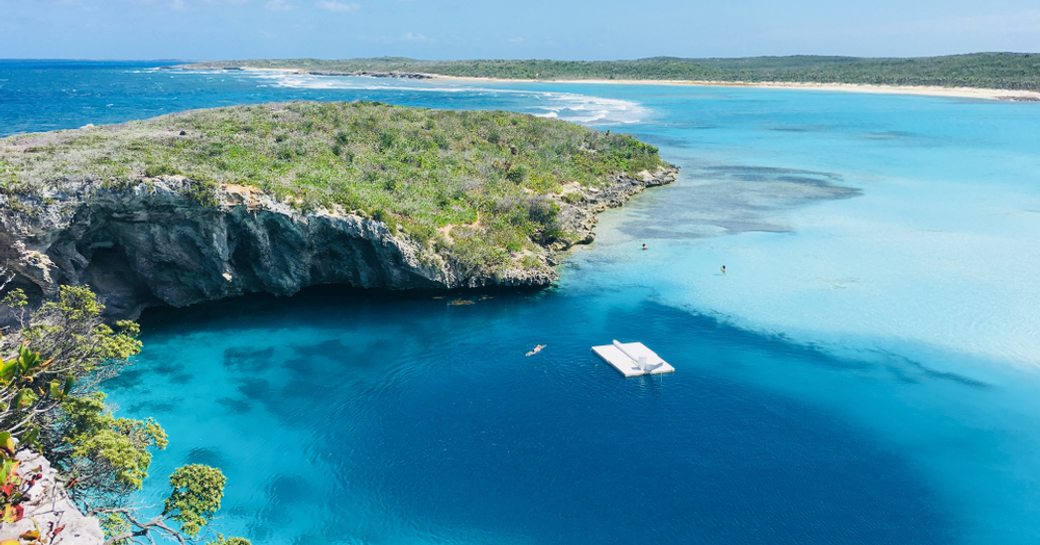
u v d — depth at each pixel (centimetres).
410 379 3738
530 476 2919
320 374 3794
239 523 2661
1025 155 10694
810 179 9000
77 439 2209
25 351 2055
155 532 2570
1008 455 3117
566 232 6100
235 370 3828
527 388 3638
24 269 3775
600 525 2636
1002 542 2586
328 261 4956
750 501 2770
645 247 6084
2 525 1595
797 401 3525
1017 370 3903
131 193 4056
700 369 3859
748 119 15338
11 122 11969
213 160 5062
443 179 6197
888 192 8219
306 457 3059
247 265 4750
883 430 3284
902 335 4325
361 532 2622
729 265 5622
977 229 6625
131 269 4447
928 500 2806
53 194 3841
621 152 8969
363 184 5534
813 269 5522
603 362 3931
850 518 2689
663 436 3200
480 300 4866
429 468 2975
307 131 6712
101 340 2570
